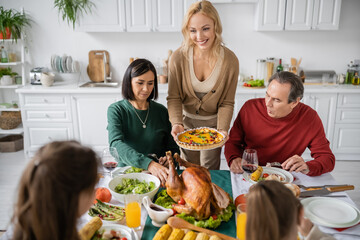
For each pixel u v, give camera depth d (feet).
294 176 5.49
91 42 13.07
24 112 12.13
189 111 7.64
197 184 4.04
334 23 11.48
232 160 6.07
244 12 12.53
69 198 2.24
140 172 5.38
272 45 12.88
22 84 12.87
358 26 12.52
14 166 11.73
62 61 12.73
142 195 4.40
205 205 3.98
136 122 6.36
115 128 5.99
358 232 3.86
